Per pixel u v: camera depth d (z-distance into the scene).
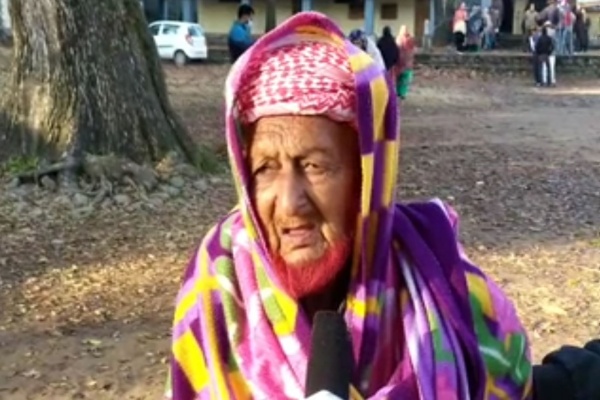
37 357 5.89
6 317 6.65
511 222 9.60
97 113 10.77
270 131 1.54
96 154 10.61
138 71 10.98
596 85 29.64
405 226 1.65
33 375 5.63
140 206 9.85
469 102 22.86
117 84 10.84
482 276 1.69
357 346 1.56
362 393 1.56
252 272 1.60
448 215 1.73
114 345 6.08
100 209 9.75
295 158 1.53
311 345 1.38
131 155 10.77
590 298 7.00
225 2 40.19
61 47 10.80
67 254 8.28
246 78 1.56
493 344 1.64
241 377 1.56
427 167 12.67
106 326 6.44
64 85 10.80
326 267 1.55
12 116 10.90
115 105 10.81
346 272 1.61
